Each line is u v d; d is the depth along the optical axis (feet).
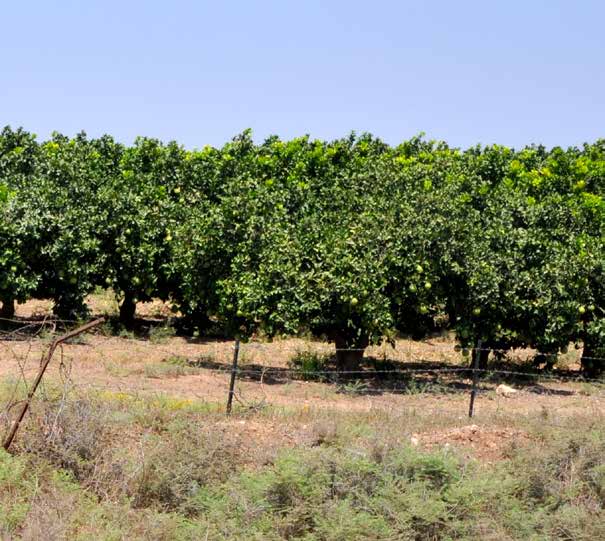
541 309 49.32
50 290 55.62
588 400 45.93
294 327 45.16
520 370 55.16
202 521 22.93
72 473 24.93
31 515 21.98
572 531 23.84
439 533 23.27
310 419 34.32
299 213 57.06
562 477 27.58
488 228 52.65
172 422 28.94
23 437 26.14
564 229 55.16
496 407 41.98
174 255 53.16
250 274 46.73
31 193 55.67
